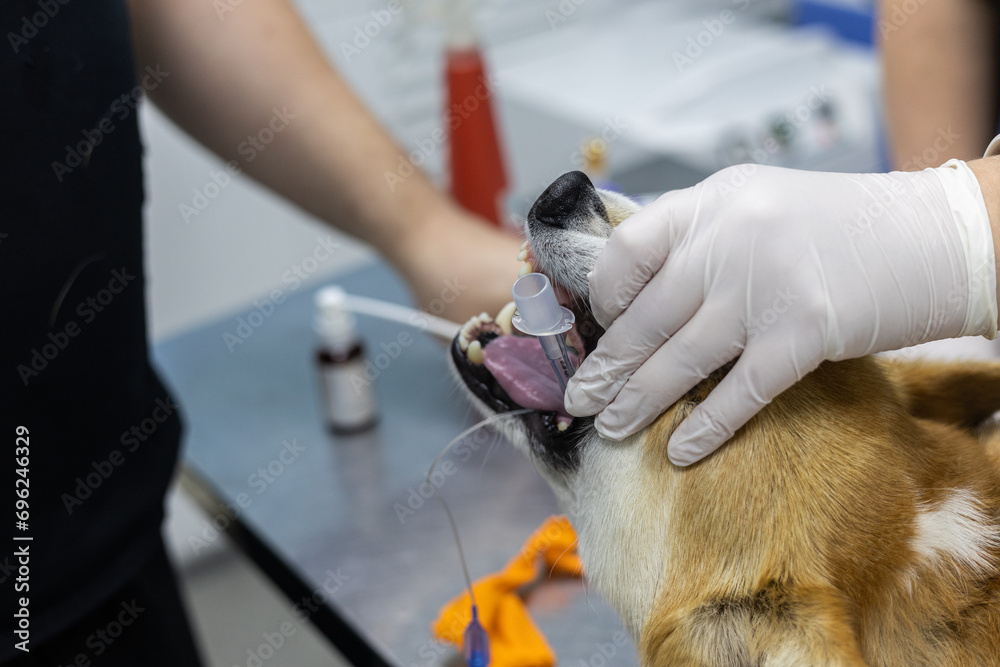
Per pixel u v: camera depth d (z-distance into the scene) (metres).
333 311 1.65
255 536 1.47
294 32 1.42
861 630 0.78
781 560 0.79
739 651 0.78
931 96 1.51
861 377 0.87
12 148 0.97
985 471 0.89
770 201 0.86
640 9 2.89
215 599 2.16
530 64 2.77
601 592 0.98
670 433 0.88
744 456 0.81
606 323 0.94
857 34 2.78
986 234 0.88
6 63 0.95
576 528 1.02
